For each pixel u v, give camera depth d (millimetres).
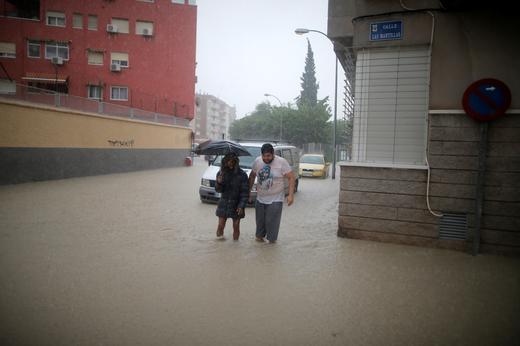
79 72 33969
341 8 7832
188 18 35719
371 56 7156
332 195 15180
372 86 7172
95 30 34156
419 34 6730
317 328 3633
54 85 33469
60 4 33344
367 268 5492
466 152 6414
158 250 6191
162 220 8672
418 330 3641
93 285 4539
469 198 6430
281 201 6867
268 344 3311
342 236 7328
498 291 4668
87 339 3287
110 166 21125
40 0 33000
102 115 20000
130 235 7145
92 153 19422
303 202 12992
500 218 6254
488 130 6250
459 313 4031
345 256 6082
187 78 35781
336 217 9961
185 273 5086
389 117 7090
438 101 6570
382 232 7012
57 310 3828
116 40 34562
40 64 33312
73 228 7484
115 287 4500
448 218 6578
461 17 6465
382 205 6980
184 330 3510
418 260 5930
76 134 18078
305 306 4129
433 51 6598
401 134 7023
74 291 4332
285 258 5922
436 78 6578
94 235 7016
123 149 22359
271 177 6797
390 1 6918
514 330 3672
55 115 16562
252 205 11211
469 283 4934
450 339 3482
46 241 6449
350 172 7156
